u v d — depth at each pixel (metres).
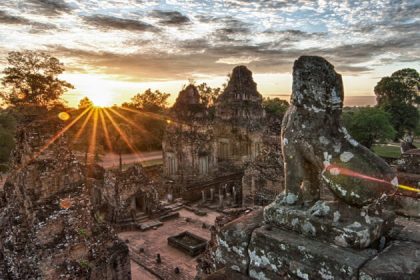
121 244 15.26
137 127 71.19
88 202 14.62
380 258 4.06
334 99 4.86
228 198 36.50
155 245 25.33
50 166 13.82
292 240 4.63
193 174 42.03
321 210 4.70
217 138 49.66
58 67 24.11
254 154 45.91
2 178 44.94
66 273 12.23
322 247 4.38
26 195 13.43
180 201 35.78
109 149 69.38
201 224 29.89
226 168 46.12
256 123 47.53
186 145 42.12
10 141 43.56
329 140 4.82
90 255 13.33
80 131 58.66
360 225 4.33
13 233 13.66
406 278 3.67
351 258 4.07
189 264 22.23
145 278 20.62
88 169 41.34
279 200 5.44
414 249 4.28
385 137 47.47
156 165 51.91
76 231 13.25
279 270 4.65
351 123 48.91
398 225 5.11
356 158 4.50
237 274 5.09
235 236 5.24
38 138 14.08
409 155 10.55
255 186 28.95
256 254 4.93
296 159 5.23
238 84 48.19
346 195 4.47
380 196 4.30
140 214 30.47
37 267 12.02
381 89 61.34
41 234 12.55
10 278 12.84
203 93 73.88
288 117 5.51
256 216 5.74
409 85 59.00
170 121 44.41
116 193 29.48
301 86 5.05
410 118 58.44
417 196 7.83
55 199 13.65
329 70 4.88
